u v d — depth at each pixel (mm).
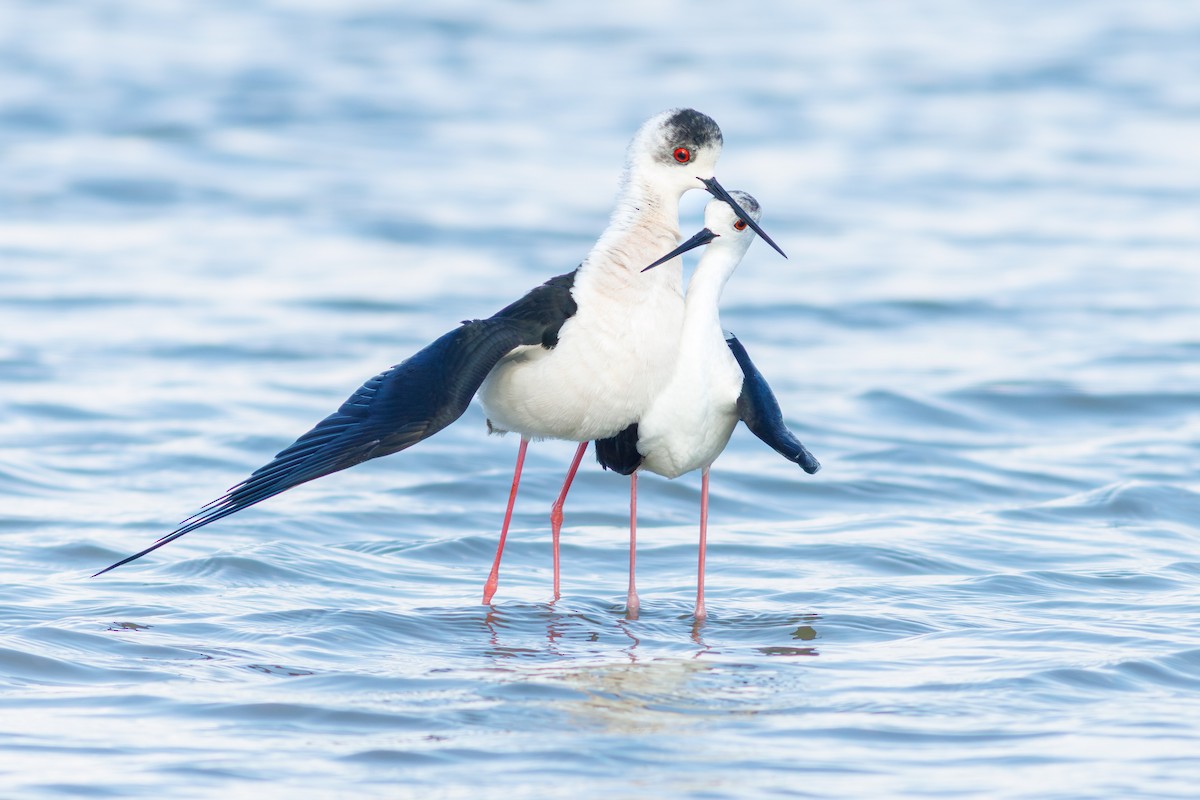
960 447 16969
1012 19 54062
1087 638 9930
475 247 28438
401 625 10234
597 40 49469
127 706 8500
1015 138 38656
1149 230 30094
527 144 37375
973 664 9391
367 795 7344
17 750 7812
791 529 13445
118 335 21766
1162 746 8008
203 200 31828
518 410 10219
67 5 52500
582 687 8945
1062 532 13156
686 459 10422
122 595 10727
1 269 25812
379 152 36531
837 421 18016
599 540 13016
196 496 14273
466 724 8297
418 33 49781
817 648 9812
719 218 10398
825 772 7648
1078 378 19922
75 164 34156
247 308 23750
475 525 13422
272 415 17750
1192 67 46625
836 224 30781
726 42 49469
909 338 22609
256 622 10125
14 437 16422
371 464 15680
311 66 45000
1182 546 12688
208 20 50906
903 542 12664
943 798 7340
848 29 52000
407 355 21125
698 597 10562
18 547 12117
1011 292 25375
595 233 29484
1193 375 20047
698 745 8016
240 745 7957
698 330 10344
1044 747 7992
